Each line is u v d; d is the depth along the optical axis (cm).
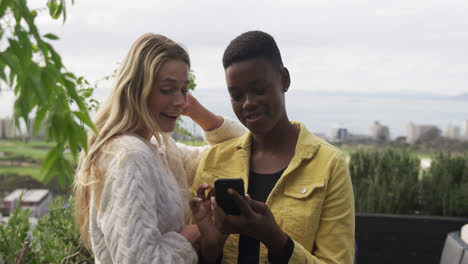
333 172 119
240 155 131
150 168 118
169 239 117
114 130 123
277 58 119
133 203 110
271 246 108
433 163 388
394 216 354
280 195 122
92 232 119
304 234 117
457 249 230
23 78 60
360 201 373
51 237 222
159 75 126
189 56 135
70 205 227
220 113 173
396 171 388
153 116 130
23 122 59
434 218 347
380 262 356
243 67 115
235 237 126
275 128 127
